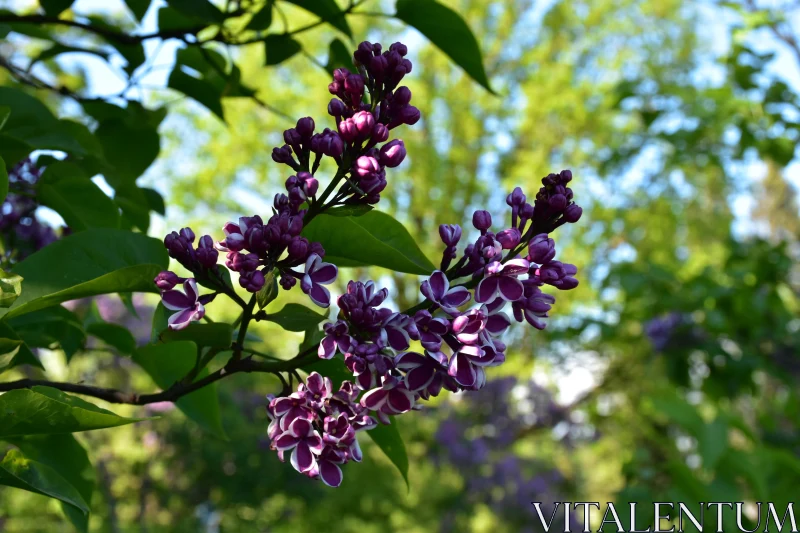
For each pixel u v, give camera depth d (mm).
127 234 1385
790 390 5582
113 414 1131
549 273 1139
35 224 2111
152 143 2211
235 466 7711
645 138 6098
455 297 1132
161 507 7688
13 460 1256
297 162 1230
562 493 10328
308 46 13758
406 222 14492
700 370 6121
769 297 5934
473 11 15250
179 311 1147
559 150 14820
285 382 1256
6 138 1683
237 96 2203
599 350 8477
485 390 9125
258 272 1103
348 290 1106
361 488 9078
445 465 9062
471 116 14625
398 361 1075
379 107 1234
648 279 6203
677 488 3154
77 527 1579
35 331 1794
